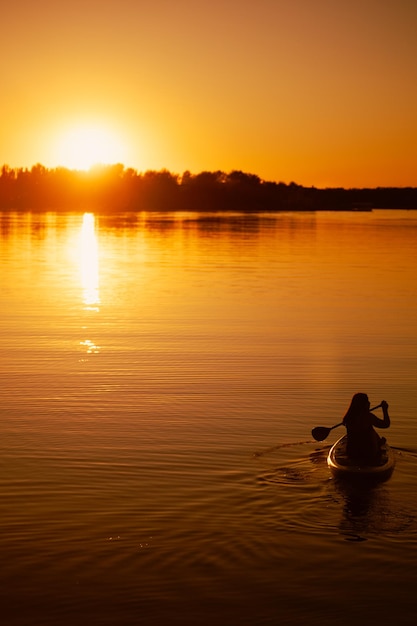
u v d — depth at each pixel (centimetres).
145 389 1412
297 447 1096
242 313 2252
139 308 2339
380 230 7406
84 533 823
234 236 6253
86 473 992
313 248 4900
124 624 667
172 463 1029
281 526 840
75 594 709
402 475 986
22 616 678
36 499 910
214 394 1380
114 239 5853
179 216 12231
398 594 711
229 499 909
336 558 770
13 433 1154
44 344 1803
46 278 3145
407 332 1972
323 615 681
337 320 2144
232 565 758
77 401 1330
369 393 1394
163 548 791
